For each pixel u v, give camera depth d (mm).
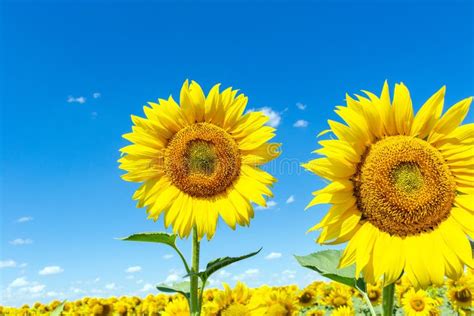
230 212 612
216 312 685
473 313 1050
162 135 635
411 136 442
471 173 435
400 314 1086
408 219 429
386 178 432
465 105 426
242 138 643
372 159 436
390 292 416
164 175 631
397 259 418
